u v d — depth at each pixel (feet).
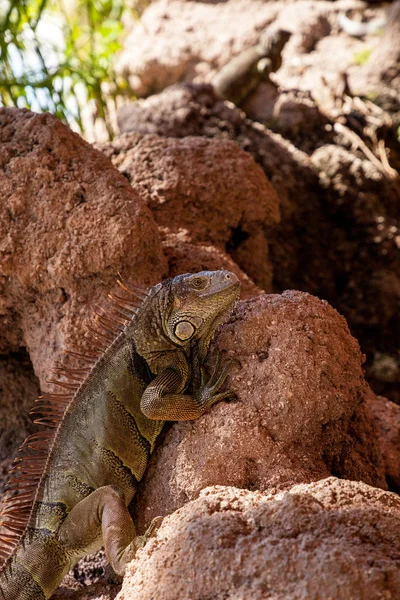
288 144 38.81
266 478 13.91
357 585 10.44
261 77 40.52
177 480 14.35
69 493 14.73
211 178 22.18
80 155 18.39
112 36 43.01
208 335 14.87
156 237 17.88
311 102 40.29
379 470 16.62
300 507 11.66
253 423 14.28
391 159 39.99
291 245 37.45
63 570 14.79
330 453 15.17
